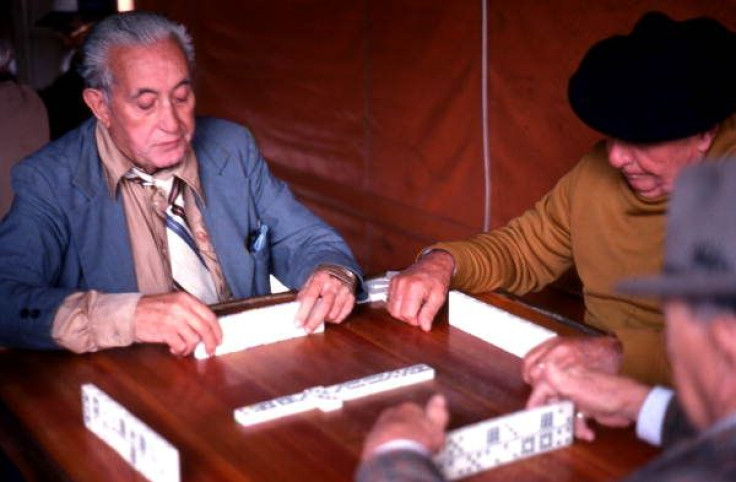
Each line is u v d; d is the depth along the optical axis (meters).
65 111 3.39
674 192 0.91
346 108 4.55
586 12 3.17
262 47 5.11
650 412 1.38
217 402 1.57
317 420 1.49
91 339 1.77
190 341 1.73
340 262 2.10
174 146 2.06
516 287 2.24
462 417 1.51
